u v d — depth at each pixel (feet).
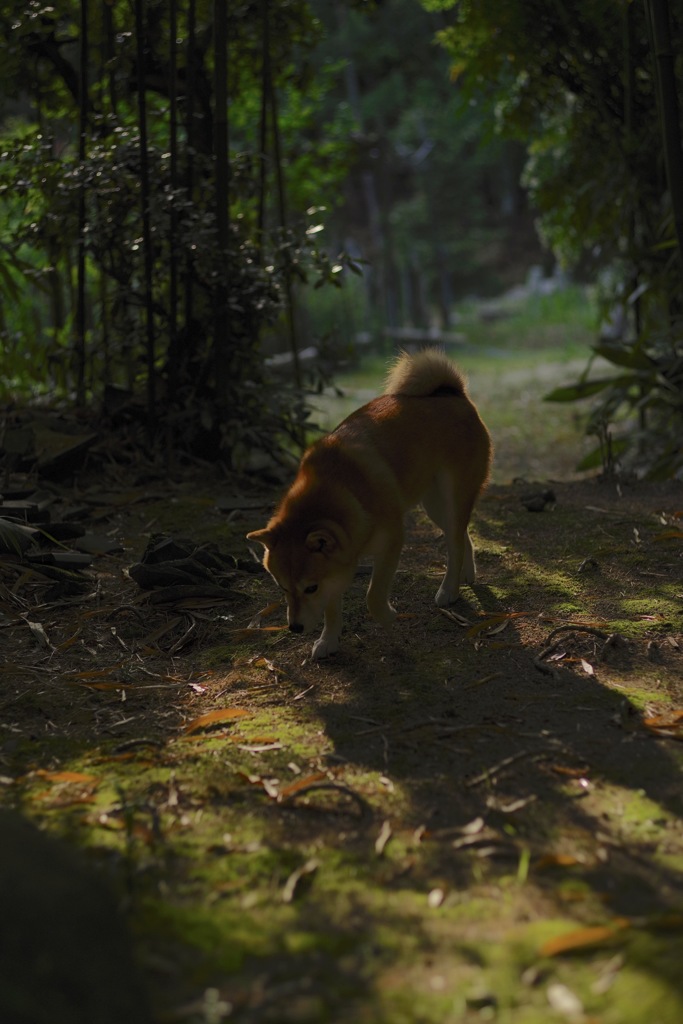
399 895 8.00
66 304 30.37
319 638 13.55
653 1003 6.62
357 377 51.90
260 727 11.23
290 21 24.79
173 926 7.54
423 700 11.67
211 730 11.24
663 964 7.00
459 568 14.42
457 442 13.91
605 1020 6.51
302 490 12.36
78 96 23.02
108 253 22.38
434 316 90.48
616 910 7.75
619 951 7.17
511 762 10.11
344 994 6.82
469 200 83.10
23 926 6.12
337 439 12.84
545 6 24.47
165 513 18.88
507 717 11.14
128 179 20.93
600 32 24.04
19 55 20.70
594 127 26.81
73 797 9.71
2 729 11.30
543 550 16.63
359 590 15.25
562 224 29.76
